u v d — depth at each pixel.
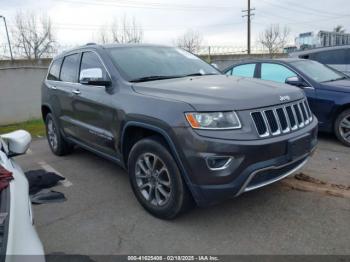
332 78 6.52
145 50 4.64
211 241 3.14
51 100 5.73
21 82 10.72
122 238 3.28
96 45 4.70
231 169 2.93
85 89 4.53
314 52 9.64
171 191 3.30
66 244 3.24
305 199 3.83
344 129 5.89
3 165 2.58
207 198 3.04
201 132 2.95
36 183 4.61
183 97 3.23
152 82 3.81
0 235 1.84
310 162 5.09
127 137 3.79
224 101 3.04
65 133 5.51
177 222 3.48
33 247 1.91
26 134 3.23
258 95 3.22
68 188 4.59
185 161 3.04
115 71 4.06
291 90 3.61
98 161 5.71
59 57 5.82
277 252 2.93
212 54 20.34
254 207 3.70
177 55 4.82
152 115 3.29
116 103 3.81
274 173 3.20
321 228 3.25
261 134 3.06
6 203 2.09
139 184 3.69
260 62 7.18
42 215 3.84
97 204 4.05
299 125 3.45
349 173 4.61
